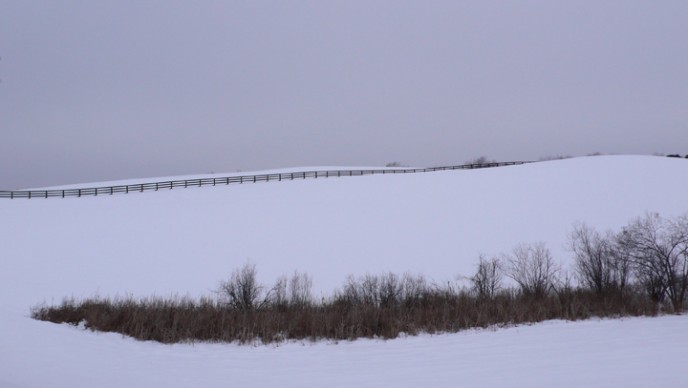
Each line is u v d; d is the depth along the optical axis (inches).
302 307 890.7
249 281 960.9
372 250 1428.4
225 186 2319.1
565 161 2497.5
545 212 1695.4
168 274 1251.8
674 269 981.8
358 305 894.4
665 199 1756.9
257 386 451.8
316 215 1769.2
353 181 2290.8
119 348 624.7
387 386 439.8
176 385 445.7
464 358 557.3
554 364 495.2
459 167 2741.1
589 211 1679.4
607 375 432.5
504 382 429.1
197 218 1772.9
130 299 933.2
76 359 506.3
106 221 1769.2
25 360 470.9
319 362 572.1
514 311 848.9
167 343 703.1
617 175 2084.2
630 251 1018.7
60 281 1194.0
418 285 1007.0
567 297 935.7
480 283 1006.4
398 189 2074.3
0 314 666.2
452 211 1758.1
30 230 1673.2
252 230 1627.7
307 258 1370.6
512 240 1465.3
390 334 738.2
